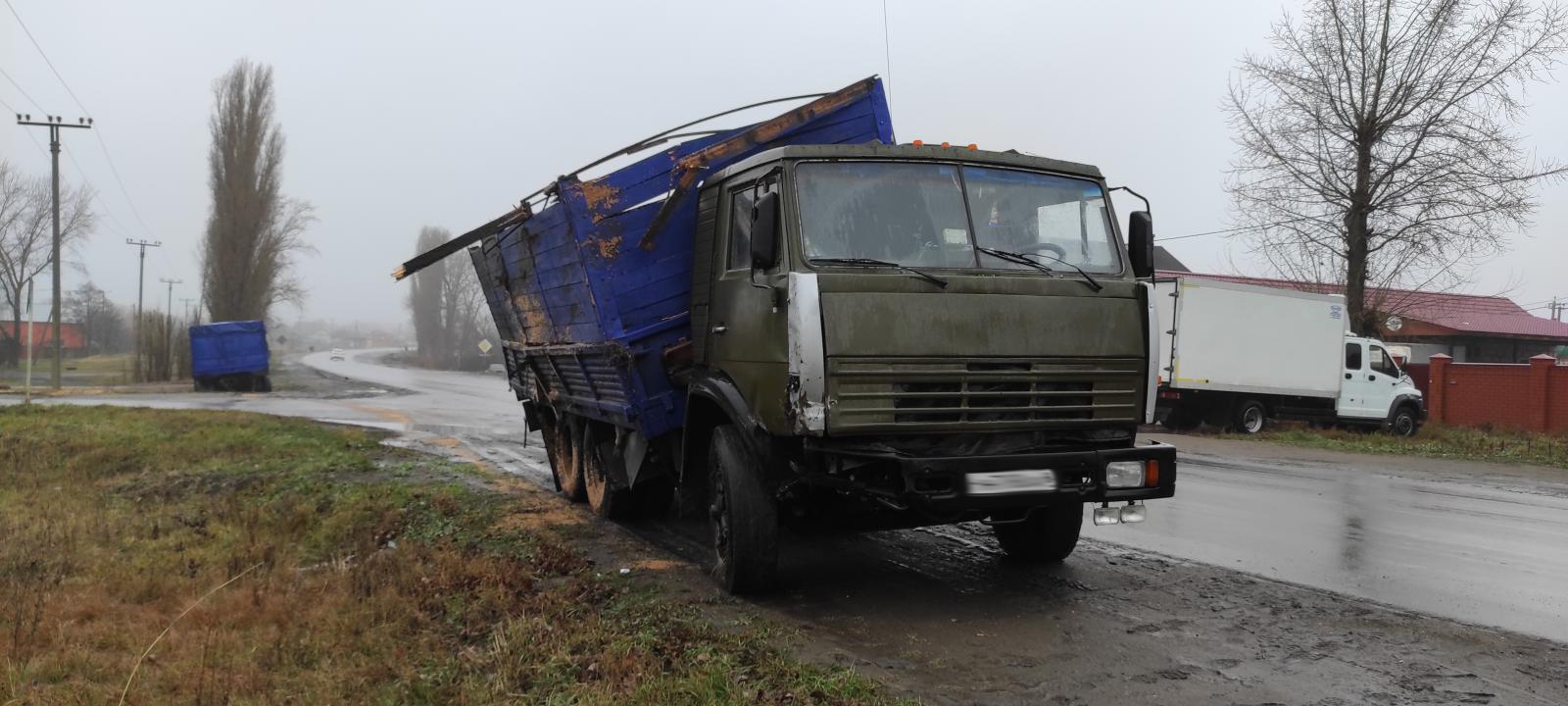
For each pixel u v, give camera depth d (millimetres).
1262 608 5637
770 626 5180
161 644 5113
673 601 5742
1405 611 5594
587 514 9055
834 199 5570
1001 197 5848
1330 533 8266
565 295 7852
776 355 5453
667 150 7215
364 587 6215
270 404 27984
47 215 70000
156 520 8961
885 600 5828
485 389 38938
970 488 5008
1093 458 5230
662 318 7160
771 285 5531
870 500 5516
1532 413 22250
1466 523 9016
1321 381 22516
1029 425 5320
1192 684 4328
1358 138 23453
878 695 4062
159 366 47719
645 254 7098
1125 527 8500
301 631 5352
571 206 6875
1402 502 10484
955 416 5238
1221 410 21719
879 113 7660
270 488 10922
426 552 7289
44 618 5512
